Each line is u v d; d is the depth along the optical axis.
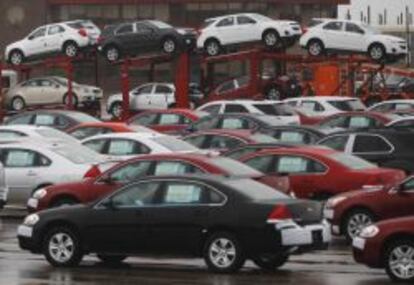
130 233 28.25
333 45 80.44
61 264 29.27
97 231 28.69
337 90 87.19
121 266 29.83
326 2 122.94
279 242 26.69
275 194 28.02
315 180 36.09
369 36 80.06
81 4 125.81
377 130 43.31
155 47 81.25
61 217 29.19
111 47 81.94
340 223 32.78
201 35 81.25
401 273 26.05
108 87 120.62
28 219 29.75
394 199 31.92
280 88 82.94
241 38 80.06
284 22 80.06
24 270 28.83
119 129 53.00
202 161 33.09
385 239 26.17
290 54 83.81
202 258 28.36
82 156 40.72
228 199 27.33
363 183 35.38
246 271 28.45
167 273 28.23
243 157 37.47
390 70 92.81
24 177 40.03
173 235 27.77
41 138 46.75
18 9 126.94
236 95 83.31
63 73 118.06
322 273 28.12
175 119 63.47
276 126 52.38
